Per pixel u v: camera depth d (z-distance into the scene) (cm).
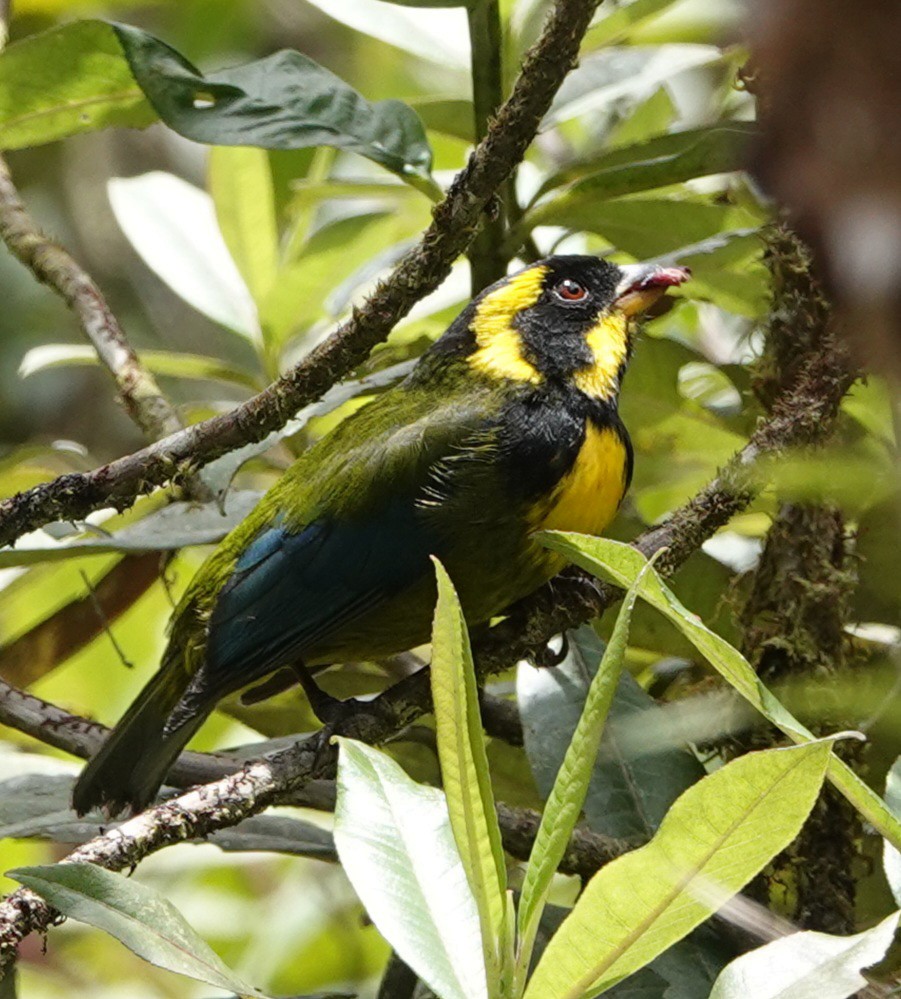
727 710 582
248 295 928
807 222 204
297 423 698
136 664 969
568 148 1034
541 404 758
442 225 557
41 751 905
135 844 524
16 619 941
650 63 872
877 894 668
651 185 754
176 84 758
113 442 1443
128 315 1433
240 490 892
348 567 748
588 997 384
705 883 368
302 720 842
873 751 627
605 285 795
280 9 1405
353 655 799
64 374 1452
